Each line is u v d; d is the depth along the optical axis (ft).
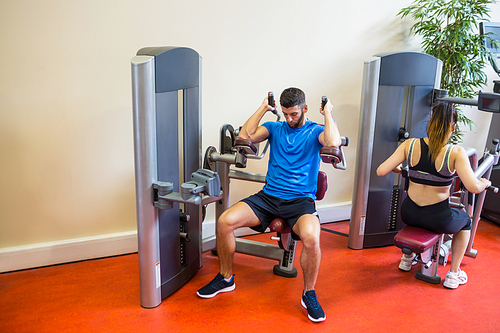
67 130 7.61
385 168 7.22
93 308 6.68
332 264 8.44
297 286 7.54
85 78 7.50
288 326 6.38
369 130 8.52
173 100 6.48
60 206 7.91
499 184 10.63
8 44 6.88
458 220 6.98
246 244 8.11
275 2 8.67
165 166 6.54
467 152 7.09
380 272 8.16
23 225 7.73
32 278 7.52
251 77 8.89
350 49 9.67
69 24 7.16
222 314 6.63
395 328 6.41
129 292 7.17
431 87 8.75
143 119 5.93
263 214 7.17
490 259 8.82
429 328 6.44
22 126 7.29
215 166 7.98
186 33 8.06
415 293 7.42
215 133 8.89
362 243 9.17
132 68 5.75
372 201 8.96
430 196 6.89
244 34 8.57
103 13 7.34
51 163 7.64
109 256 8.44
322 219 10.55
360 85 10.02
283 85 9.25
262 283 7.60
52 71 7.25
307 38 9.17
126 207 8.45
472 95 10.44
